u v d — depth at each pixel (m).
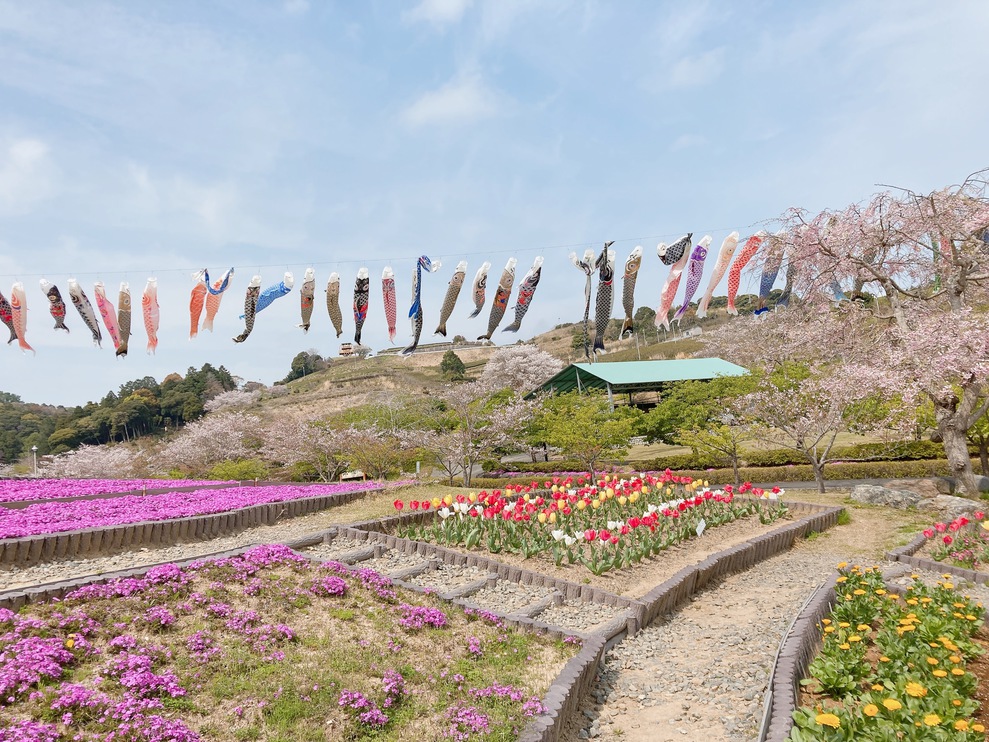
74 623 5.59
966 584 9.52
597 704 6.13
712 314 78.12
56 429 69.31
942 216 15.58
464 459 29.55
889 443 20.48
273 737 4.55
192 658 5.39
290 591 7.12
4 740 3.91
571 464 33.78
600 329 12.16
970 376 15.04
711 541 12.02
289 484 19.64
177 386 78.56
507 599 8.45
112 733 4.19
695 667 6.85
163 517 11.27
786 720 4.90
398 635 6.48
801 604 8.84
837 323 18.47
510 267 12.37
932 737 4.30
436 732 4.86
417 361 88.81
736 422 24.06
